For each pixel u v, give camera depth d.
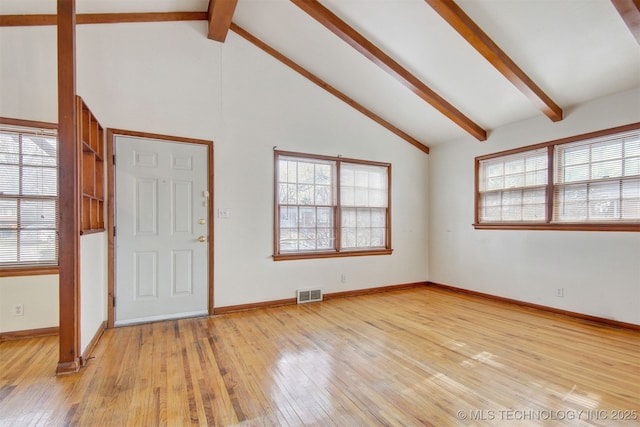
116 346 2.68
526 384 2.07
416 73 3.72
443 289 5.07
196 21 3.60
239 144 3.80
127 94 3.24
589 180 3.40
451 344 2.75
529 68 3.14
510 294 4.12
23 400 1.87
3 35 2.77
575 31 2.66
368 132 4.79
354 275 4.62
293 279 4.12
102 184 3.09
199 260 3.55
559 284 3.61
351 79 4.23
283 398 1.91
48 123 2.91
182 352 2.57
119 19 3.23
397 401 1.88
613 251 3.18
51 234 2.95
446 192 5.05
